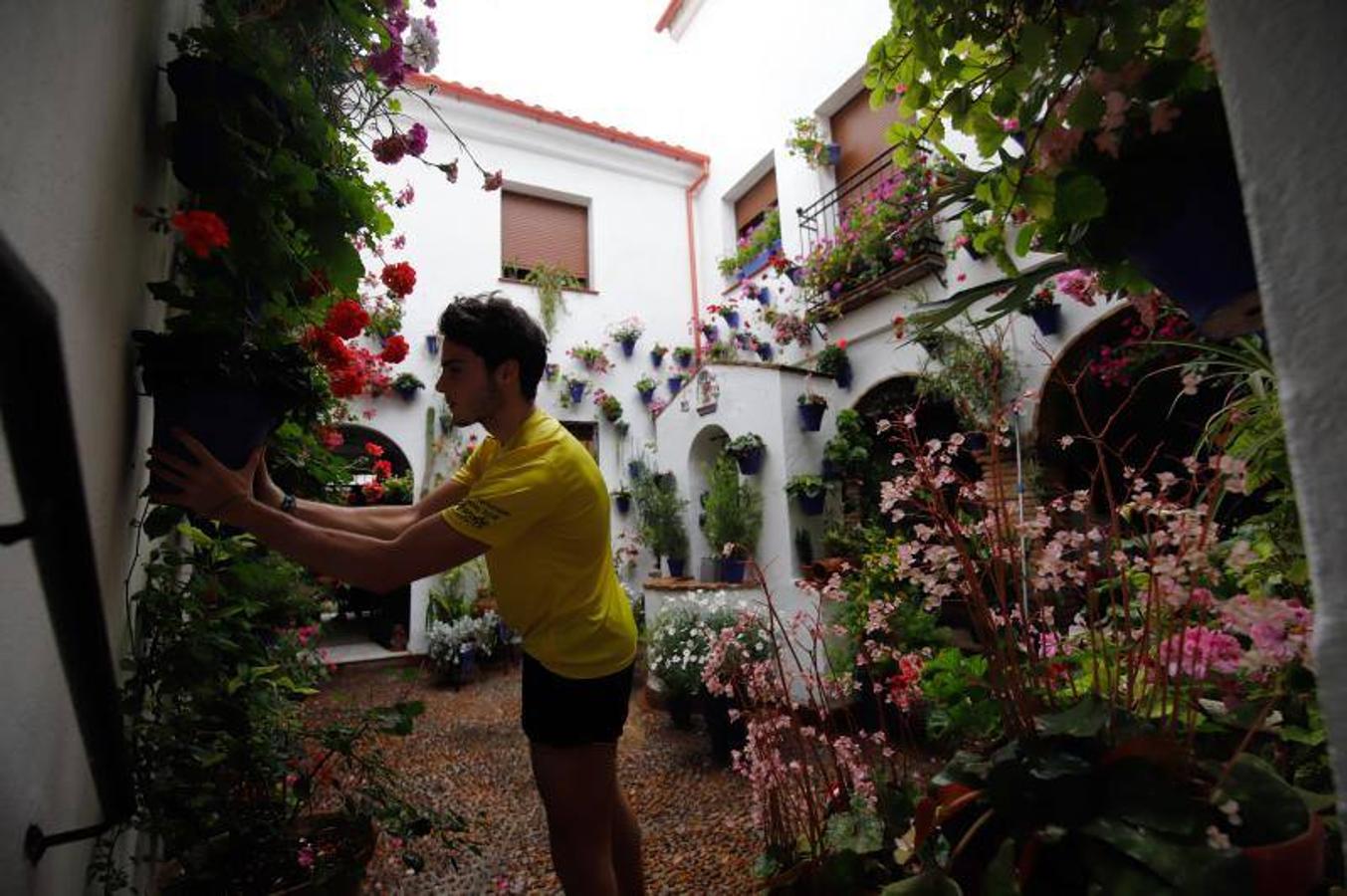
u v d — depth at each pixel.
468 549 1.36
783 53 6.91
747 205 7.93
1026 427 3.87
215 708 1.57
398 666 6.33
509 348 1.57
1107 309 3.58
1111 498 1.11
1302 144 0.51
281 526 1.12
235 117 1.26
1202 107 0.80
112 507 1.14
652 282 8.23
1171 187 0.82
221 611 1.55
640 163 8.36
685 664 3.94
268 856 1.54
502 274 7.44
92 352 0.97
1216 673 1.05
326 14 1.50
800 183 6.51
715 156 8.23
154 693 1.49
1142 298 1.06
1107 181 0.87
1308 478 0.50
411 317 6.86
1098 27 0.89
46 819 0.91
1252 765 0.87
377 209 1.62
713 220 8.25
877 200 4.95
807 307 6.05
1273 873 0.74
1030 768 0.92
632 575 7.16
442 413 6.81
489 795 3.30
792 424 5.29
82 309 0.92
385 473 3.44
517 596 1.58
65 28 0.82
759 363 5.48
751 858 2.59
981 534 1.22
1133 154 0.85
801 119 6.16
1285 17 0.53
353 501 6.42
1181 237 0.83
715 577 5.29
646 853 2.67
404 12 1.69
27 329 0.51
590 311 7.79
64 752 0.98
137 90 1.19
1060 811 0.88
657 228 8.39
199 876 1.38
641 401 7.87
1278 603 0.77
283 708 1.87
